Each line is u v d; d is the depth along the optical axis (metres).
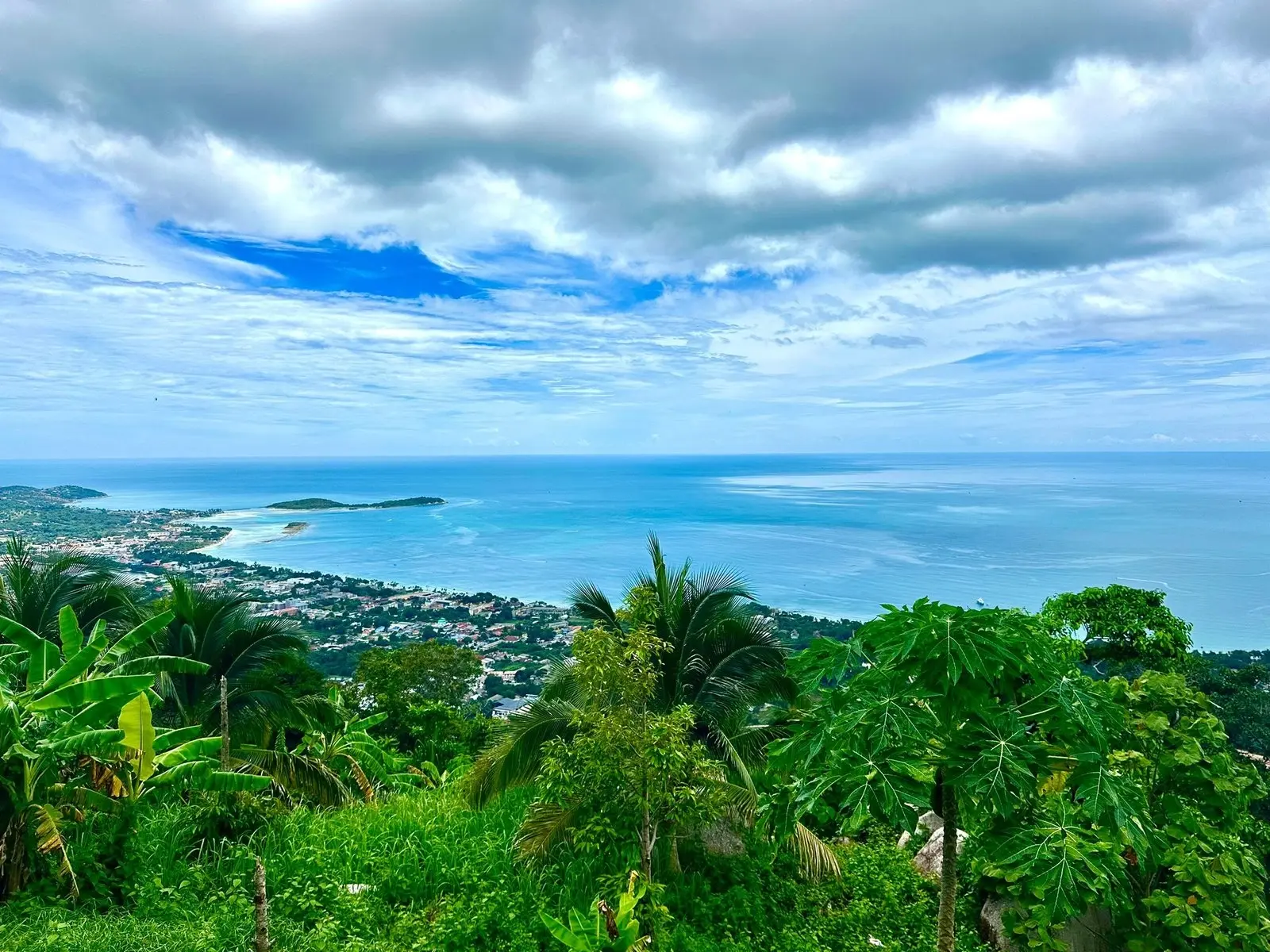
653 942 7.55
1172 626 13.34
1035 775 4.88
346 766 14.66
